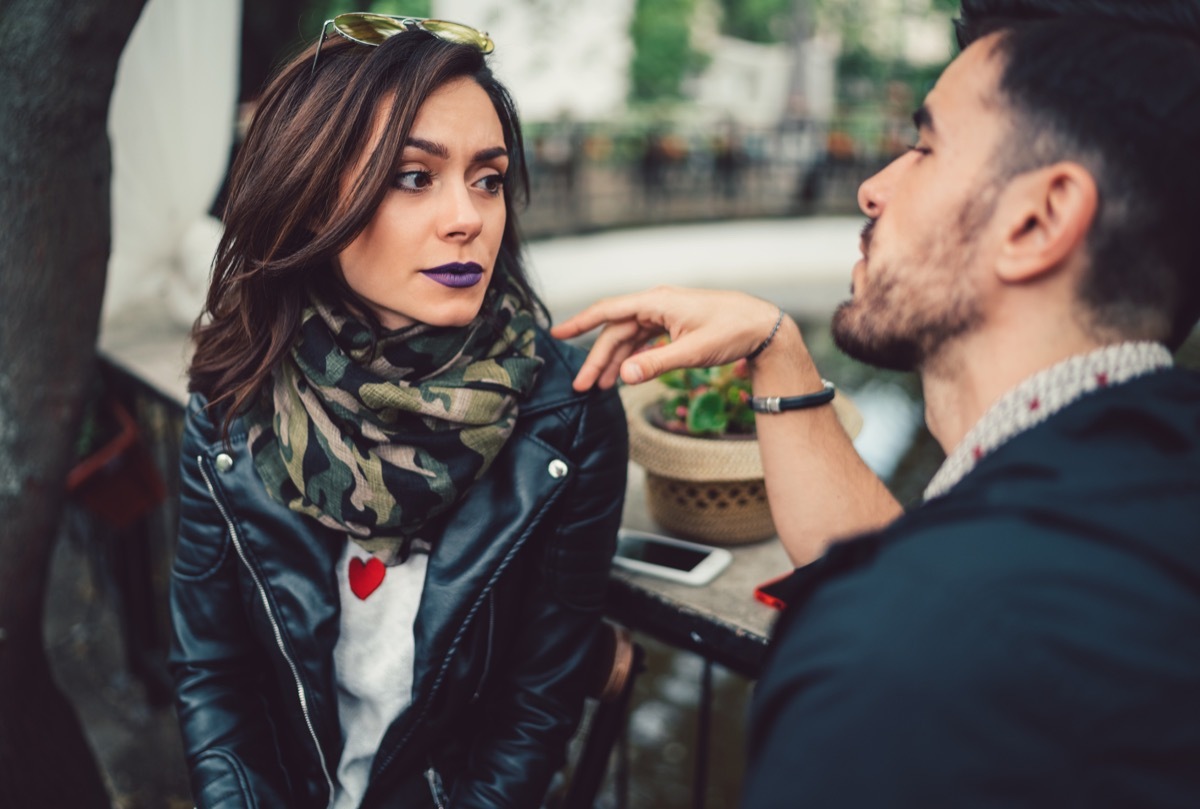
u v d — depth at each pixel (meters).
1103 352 0.69
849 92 24.00
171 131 2.79
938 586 0.55
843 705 0.54
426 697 1.22
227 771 1.28
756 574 1.47
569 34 11.86
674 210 13.60
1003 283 0.72
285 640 1.24
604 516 1.27
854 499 1.13
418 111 1.07
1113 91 0.66
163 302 3.16
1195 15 0.67
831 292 9.27
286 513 1.24
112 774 2.62
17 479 1.86
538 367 1.25
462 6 9.38
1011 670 0.51
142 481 2.49
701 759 1.63
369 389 1.15
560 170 12.64
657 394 1.70
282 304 1.19
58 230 1.80
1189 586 0.53
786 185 16.27
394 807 1.29
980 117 0.72
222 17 2.82
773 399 1.13
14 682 1.93
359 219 1.07
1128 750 0.49
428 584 1.22
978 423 0.72
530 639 1.29
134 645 2.86
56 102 1.72
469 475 1.18
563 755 1.32
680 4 23.67
